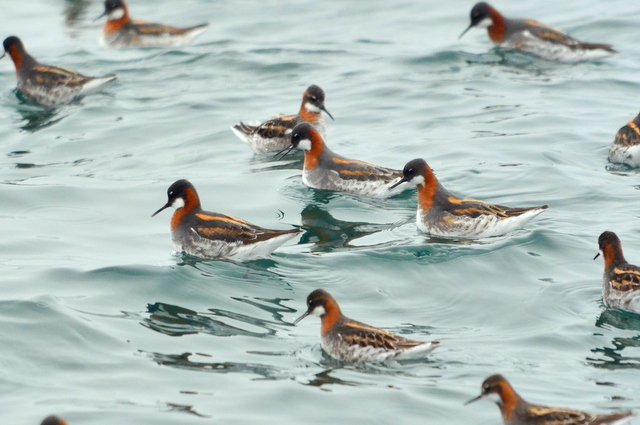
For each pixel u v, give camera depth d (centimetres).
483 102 2253
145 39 2812
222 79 2497
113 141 2111
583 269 1420
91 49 2808
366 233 1605
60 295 1324
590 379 1084
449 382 1082
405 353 1120
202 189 1817
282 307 1319
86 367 1120
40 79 2391
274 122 2075
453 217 1573
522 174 1805
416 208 1753
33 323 1219
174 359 1145
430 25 2969
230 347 1186
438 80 2428
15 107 2359
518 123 2094
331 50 2694
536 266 1434
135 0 3416
